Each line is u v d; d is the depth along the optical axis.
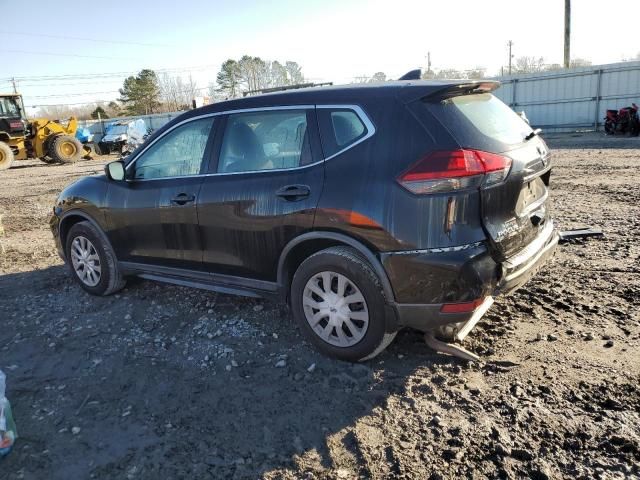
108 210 4.73
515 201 3.21
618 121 19.08
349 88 3.47
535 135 3.73
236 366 3.60
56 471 2.67
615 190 8.67
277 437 2.85
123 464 2.70
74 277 5.27
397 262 3.10
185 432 2.93
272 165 3.68
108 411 3.17
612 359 3.30
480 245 3.04
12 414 3.17
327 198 3.31
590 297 4.25
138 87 74.56
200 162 4.11
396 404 3.05
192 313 4.54
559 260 5.21
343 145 3.35
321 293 3.50
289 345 3.83
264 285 3.84
